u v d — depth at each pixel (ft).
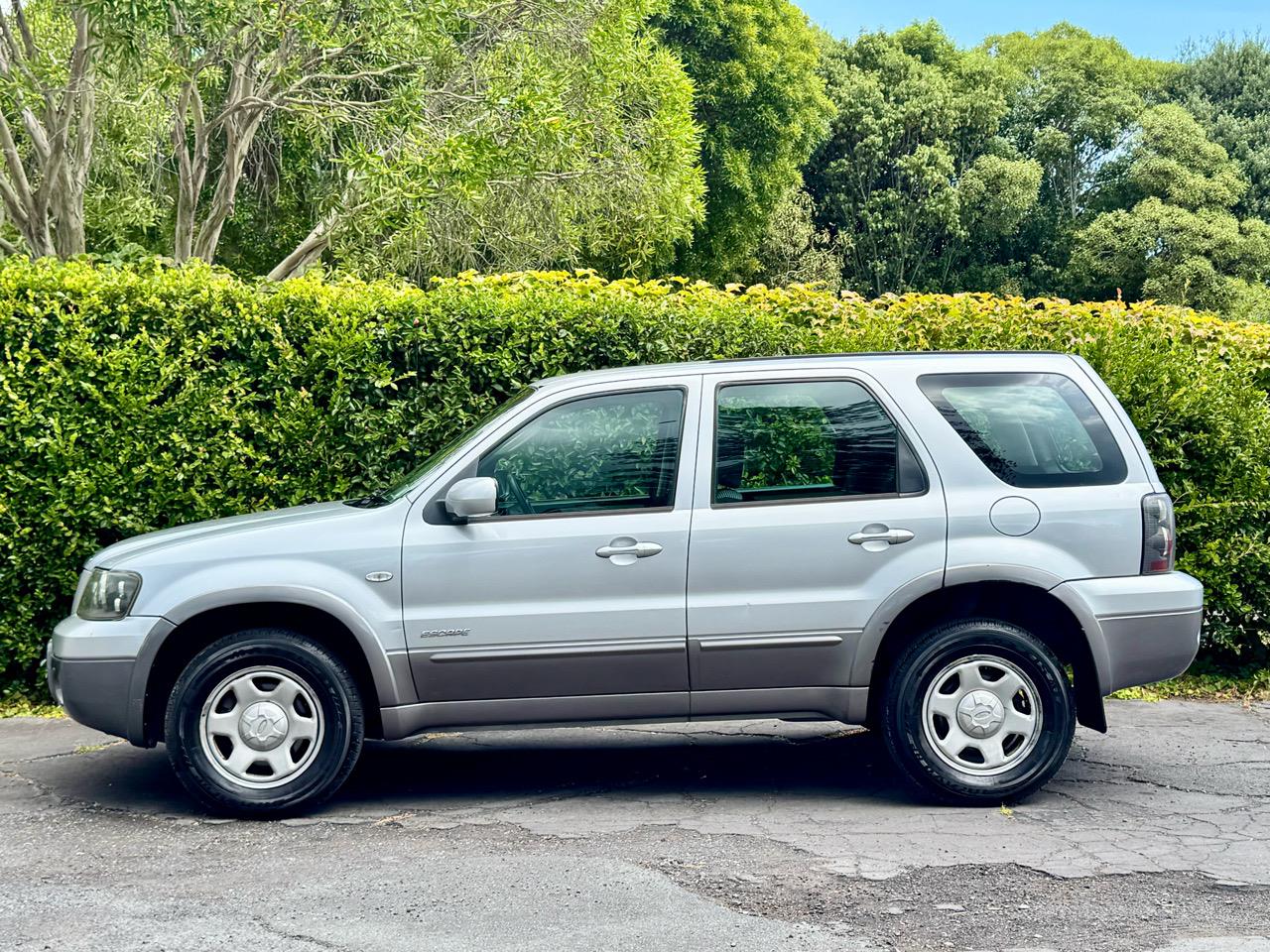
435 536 18.28
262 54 51.01
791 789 19.90
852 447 18.86
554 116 48.52
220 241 74.49
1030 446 18.95
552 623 18.13
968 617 18.72
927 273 166.50
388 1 45.19
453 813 18.65
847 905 14.52
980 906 14.48
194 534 19.03
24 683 26.45
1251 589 28.07
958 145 166.20
